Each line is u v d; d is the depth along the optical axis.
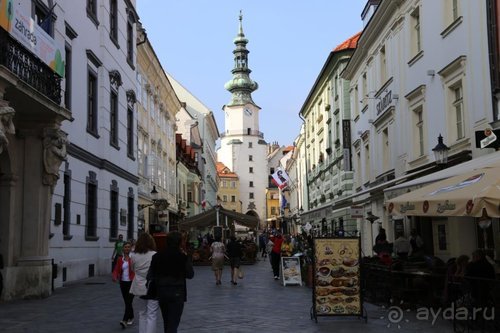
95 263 22.78
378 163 26.81
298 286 20.17
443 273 12.84
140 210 33.22
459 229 16.92
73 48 20.38
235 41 127.75
